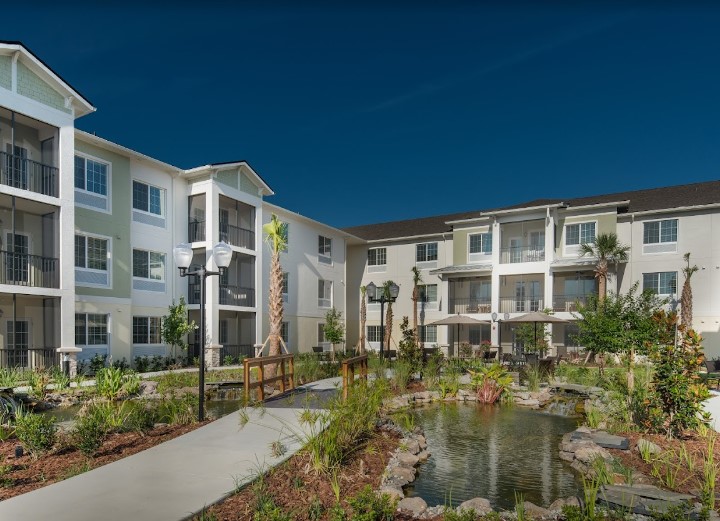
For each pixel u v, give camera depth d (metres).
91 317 19.81
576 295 28.58
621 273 27.77
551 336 27.59
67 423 9.59
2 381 13.66
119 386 13.28
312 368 17.41
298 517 4.73
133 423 8.49
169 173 23.66
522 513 5.07
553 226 28.22
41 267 18.66
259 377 11.29
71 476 5.98
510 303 31.11
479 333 32.16
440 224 36.53
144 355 22.09
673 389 8.38
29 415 8.52
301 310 31.12
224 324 26.84
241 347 26.17
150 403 12.12
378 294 36.44
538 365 17.73
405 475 6.61
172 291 23.61
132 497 5.02
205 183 23.98
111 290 20.56
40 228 19.08
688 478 6.20
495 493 6.36
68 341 17.33
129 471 5.91
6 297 17.45
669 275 26.50
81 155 19.56
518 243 31.47
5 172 17.58
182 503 4.86
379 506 4.75
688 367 8.58
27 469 6.44
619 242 27.80
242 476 5.71
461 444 8.99
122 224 21.22
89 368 18.83
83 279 19.53
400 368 16.34
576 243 28.59
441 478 6.96
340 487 5.67
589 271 28.72
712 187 28.41
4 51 15.84
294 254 30.70
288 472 6.03
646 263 27.08
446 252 34.03
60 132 17.62
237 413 9.55
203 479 5.60
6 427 8.77
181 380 16.56
